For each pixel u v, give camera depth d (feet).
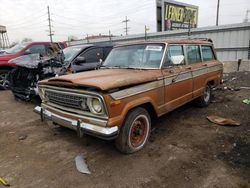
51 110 13.52
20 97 24.09
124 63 15.58
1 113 20.79
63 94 12.26
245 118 17.83
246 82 32.27
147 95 12.74
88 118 11.28
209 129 15.90
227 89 28.32
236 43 54.85
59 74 20.92
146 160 11.94
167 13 85.61
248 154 12.32
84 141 14.30
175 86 15.17
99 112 10.77
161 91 13.84
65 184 10.14
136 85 12.07
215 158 12.00
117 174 10.77
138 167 11.30
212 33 57.77
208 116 18.48
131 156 12.35
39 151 13.20
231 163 11.49
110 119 10.71
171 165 11.43
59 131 16.03
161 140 14.26
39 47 32.17
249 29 52.54
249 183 9.96
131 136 12.29
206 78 19.77
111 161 11.89
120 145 12.04
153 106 13.26
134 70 14.17
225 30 55.67
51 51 32.09
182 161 11.76
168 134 15.19
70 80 11.60
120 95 11.05
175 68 15.37
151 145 13.57
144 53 15.23
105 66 16.19
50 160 12.17
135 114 12.17
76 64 22.22
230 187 9.73
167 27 86.63
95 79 11.59
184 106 21.33
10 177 10.74
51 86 12.93
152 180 10.28
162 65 14.21
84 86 10.94
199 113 19.39
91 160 12.04
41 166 11.60
